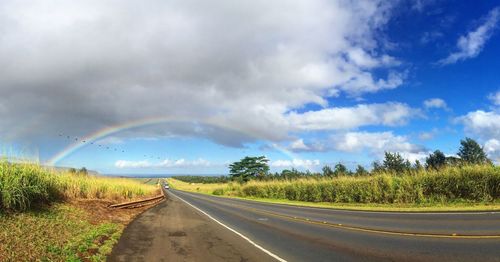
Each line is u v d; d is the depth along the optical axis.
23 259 7.26
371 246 10.06
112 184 25.72
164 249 10.15
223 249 10.18
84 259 8.32
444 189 22.92
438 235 11.02
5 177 10.61
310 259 8.71
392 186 26.09
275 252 9.66
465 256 8.16
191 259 8.91
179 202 36.59
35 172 12.55
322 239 11.65
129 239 11.66
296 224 16.28
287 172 76.12
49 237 9.13
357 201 29.44
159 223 16.58
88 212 14.84
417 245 9.77
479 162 23.23
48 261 7.57
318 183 36.06
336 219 17.73
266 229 14.58
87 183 20.11
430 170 25.08
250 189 55.31
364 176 31.30
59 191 14.95
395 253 8.95
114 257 8.96
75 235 10.16
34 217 10.38
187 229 14.58
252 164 116.12
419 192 23.62
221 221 17.84
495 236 10.25
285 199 42.53
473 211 17.12
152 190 54.09
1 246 7.53
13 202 10.25
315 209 25.28
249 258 8.98
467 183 21.67
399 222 14.95
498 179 20.56
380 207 23.89
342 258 8.73
